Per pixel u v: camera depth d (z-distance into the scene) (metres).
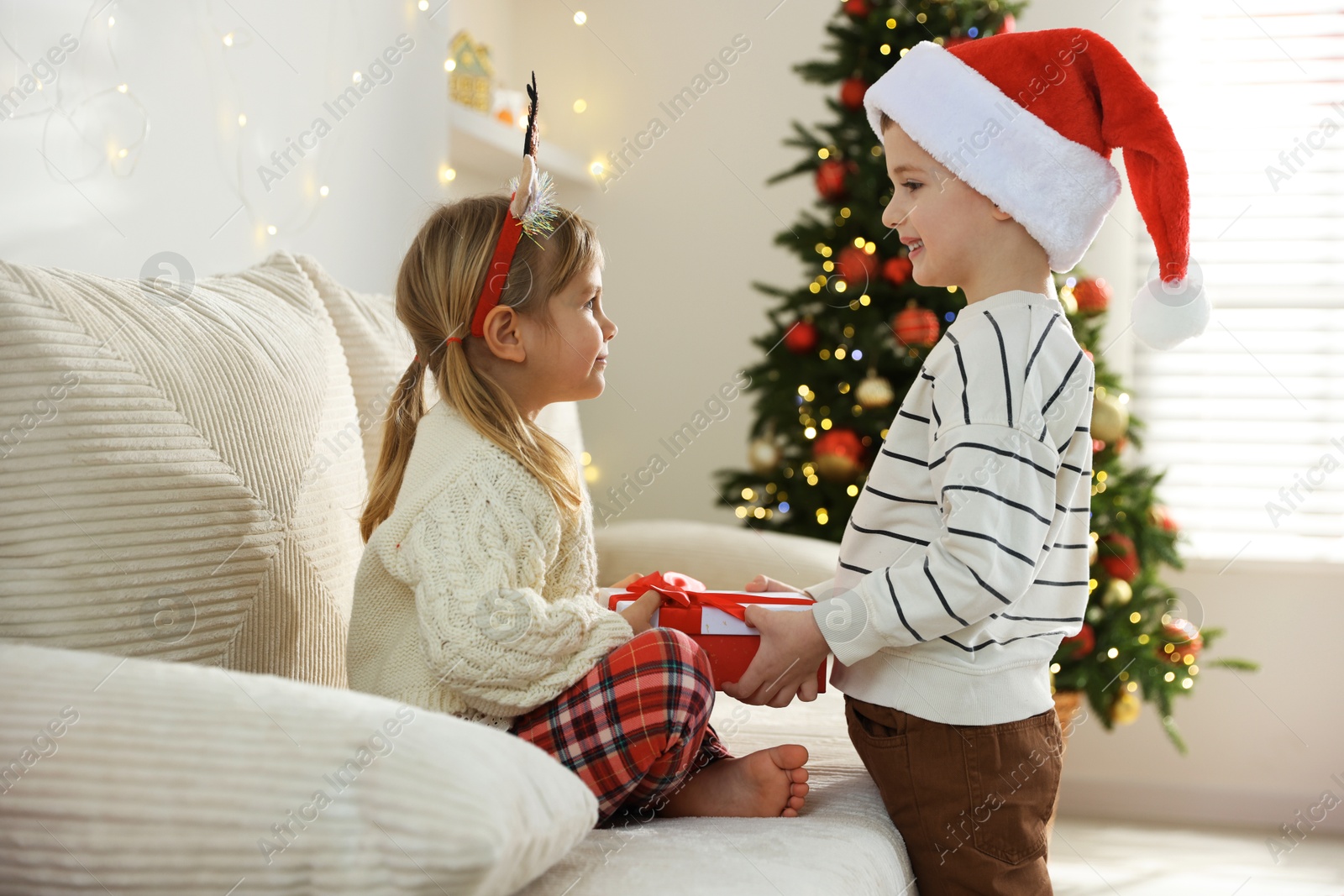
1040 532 1.07
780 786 1.09
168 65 1.60
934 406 1.13
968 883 1.09
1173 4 2.86
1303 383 2.83
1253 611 2.85
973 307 1.16
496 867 0.67
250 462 1.09
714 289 3.40
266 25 1.88
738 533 2.00
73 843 0.72
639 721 0.97
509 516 1.04
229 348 1.13
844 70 2.44
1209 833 2.71
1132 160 1.16
